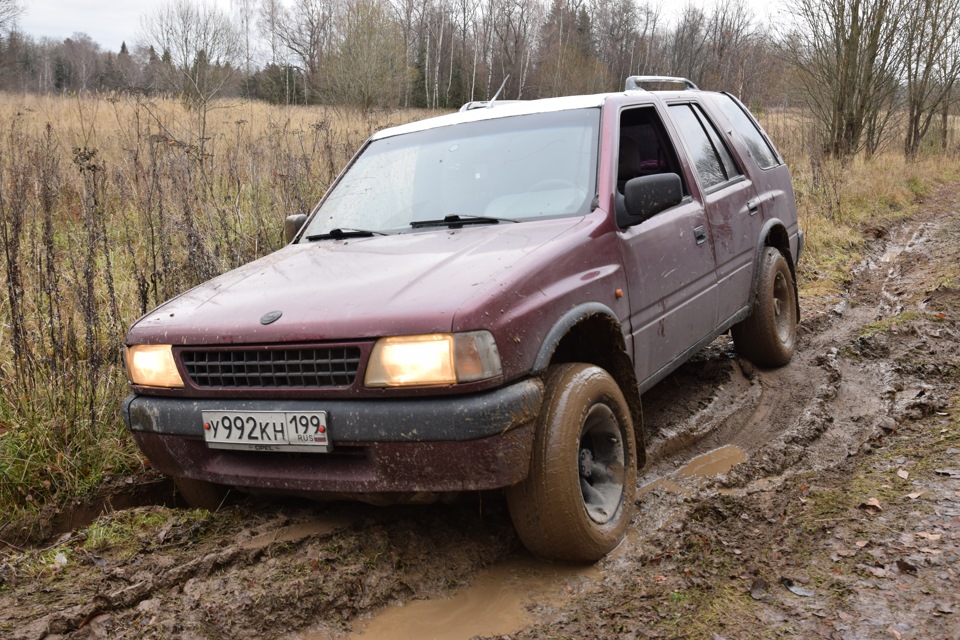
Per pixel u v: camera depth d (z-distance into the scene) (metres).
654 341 3.71
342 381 2.71
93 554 3.18
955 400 4.73
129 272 6.31
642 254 3.62
